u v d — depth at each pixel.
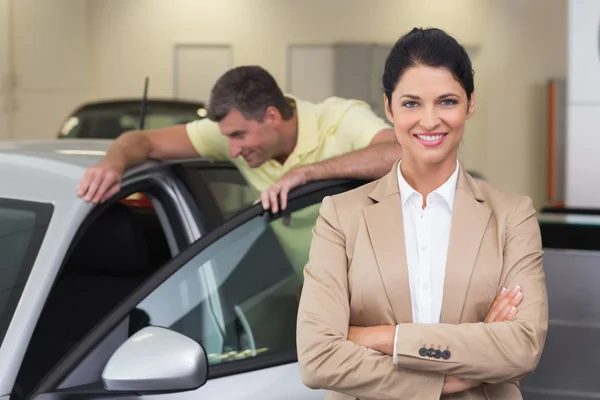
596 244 4.31
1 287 2.50
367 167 3.07
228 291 2.71
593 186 7.26
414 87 2.07
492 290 2.10
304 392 2.62
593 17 7.17
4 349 2.36
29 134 14.81
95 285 3.25
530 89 15.40
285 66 15.87
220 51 16.09
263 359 2.68
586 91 7.22
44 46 15.07
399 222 2.13
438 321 2.10
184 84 16.28
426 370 2.04
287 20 15.81
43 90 15.09
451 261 2.09
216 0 16.02
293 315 2.87
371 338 2.08
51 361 3.02
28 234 2.64
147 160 3.30
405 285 2.10
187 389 2.23
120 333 2.45
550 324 4.27
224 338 2.64
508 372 2.04
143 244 3.25
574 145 7.27
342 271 2.16
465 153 15.60
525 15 15.30
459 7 15.40
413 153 2.10
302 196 2.95
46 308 3.15
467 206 2.13
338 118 3.53
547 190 15.30
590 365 4.24
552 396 4.29
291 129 3.52
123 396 2.31
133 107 9.72
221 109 3.39
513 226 2.14
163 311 2.55
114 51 16.30
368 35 15.60
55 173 2.90
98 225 3.21
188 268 2.65
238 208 3.54
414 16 15.45
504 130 15.50
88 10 16.22
